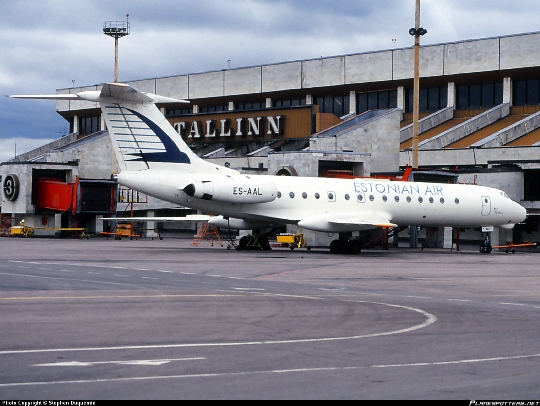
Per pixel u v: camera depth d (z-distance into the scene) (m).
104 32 71.81
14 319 16.30
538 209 57.84
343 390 10.45
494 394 10.34
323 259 37.88
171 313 17.50
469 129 73.06
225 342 13.97
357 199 44.94
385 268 32.75
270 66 88.81
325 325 16.14
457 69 77.31
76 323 15.87
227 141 81.56
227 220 44.81
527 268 34.16
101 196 65.38
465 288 24.75
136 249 45.34
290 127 76.69
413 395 10.22
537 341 14.56
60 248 46.03
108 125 38.72
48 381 10.77
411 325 16.34
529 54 73.00
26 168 66.38
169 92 96.81
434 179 57.16
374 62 82.00
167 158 40.09
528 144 66.56
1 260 33.78
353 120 71.00
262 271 29.66
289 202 43.06
